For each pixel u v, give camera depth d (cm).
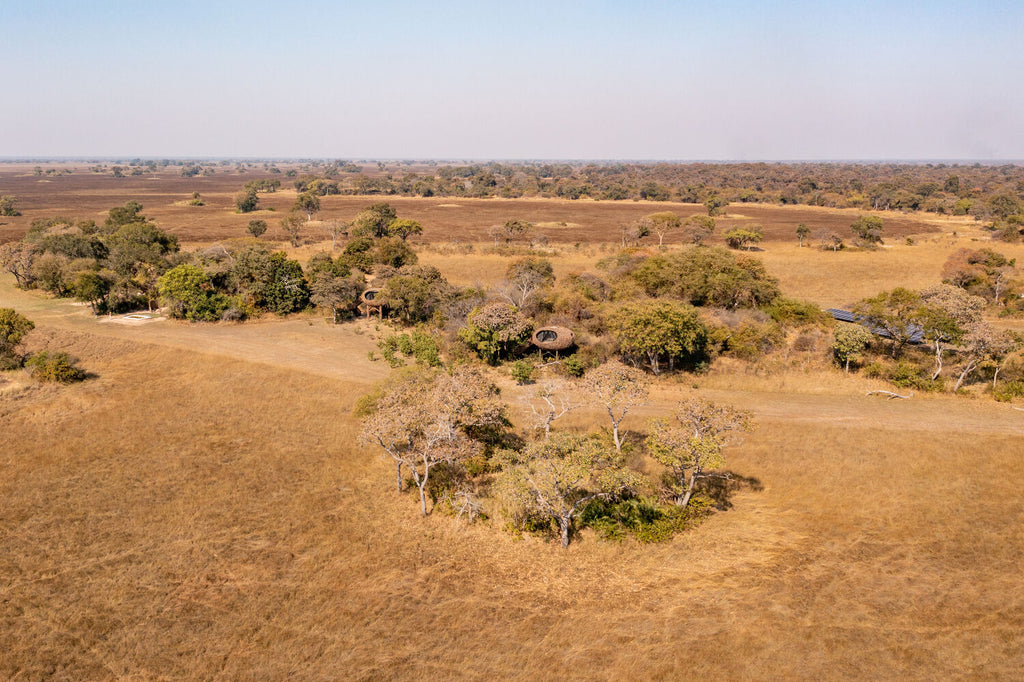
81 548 2208
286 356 4491
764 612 1900
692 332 4059
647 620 1884
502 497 2366
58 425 3234
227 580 2061
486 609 1942
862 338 4022
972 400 3609
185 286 5350
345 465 2873
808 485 2678
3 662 1703
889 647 1748
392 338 4747
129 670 1691
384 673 1686
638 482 2366
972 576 2044
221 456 2933
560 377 4119
